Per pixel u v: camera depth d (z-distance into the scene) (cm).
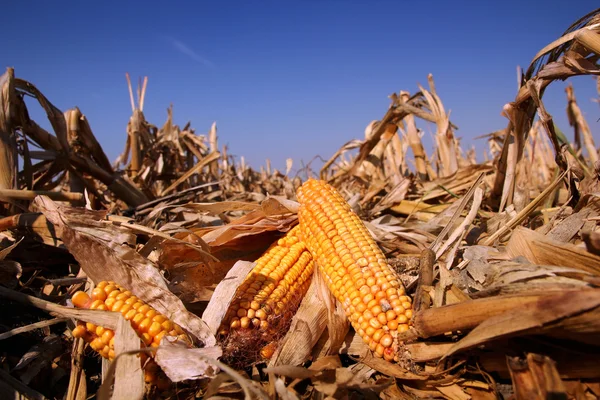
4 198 41
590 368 20
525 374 19
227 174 110
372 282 27
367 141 77
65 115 64
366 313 26
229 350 25
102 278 28
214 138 135
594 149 87
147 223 47
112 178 66
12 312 32
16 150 48
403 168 98
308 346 27
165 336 23
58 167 58
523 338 21
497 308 20
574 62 35
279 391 21
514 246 28
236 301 28
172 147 103
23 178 55
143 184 81
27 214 37
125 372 22
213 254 37
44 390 28
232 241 37
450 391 23
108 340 23
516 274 23
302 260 34
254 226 37
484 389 23
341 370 23
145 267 27
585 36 33
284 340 27
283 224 38
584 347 20
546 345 21
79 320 24
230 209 43
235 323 27
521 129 46
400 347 25
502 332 19
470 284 26
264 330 27
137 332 23
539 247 26
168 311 26
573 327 18
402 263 35
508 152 48
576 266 24
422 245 41
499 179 52
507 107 45
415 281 31
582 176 38
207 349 22
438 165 103
